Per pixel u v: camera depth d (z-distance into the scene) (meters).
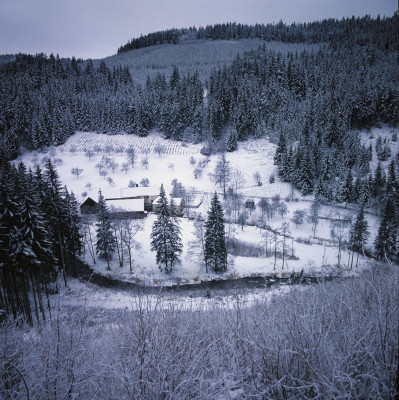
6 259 20.59
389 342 3.39
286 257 42.03
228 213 57.34
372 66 141.62
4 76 145.75
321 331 3.73
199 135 102.75
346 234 47.62
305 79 125.19
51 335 4.72
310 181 66.44
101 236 39.22
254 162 85.19
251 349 4.05
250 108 101.19
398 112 99.06
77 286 31.14
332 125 86.25
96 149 94.94
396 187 54.50
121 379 3.64
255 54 157.62
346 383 3.15
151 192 64.75
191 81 130.12
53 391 3.81
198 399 3.56
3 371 4.12
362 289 5.33
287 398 3.32
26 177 31.02
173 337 4.46
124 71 160.00
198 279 36.28
